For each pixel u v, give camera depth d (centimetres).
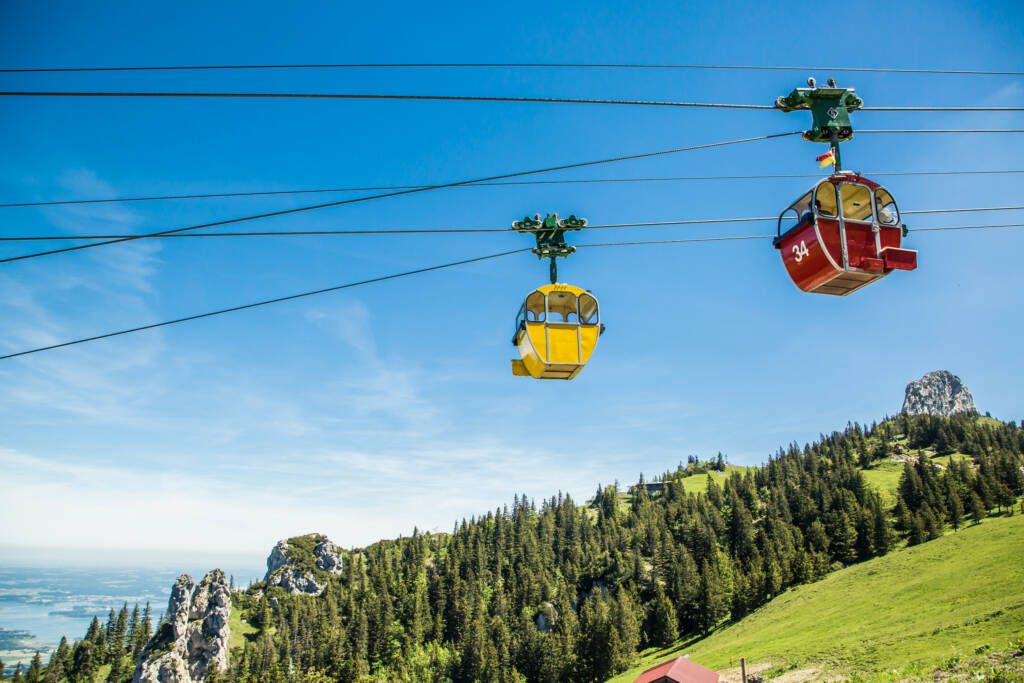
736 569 19762
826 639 10781
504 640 18188
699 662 12200
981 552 13612
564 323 2039
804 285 1708
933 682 6038
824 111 1586
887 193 1664
